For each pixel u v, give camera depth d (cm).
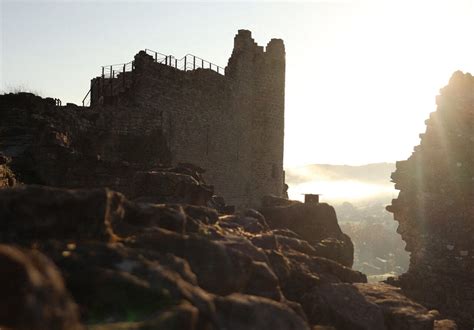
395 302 1169
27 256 529
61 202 761
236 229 1192
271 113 4784
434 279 1845
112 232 812
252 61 4656
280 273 1070
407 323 1091
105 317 609
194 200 1452
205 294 702
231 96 4275
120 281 641
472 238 1822
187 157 3709
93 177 2195
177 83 3619
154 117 3206
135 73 3322
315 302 1071
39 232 741
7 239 714
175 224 924
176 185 1443
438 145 1947
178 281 680
